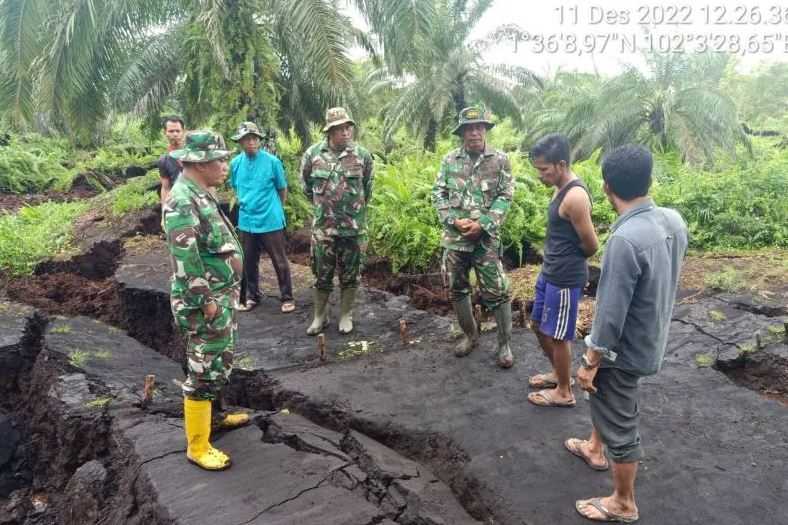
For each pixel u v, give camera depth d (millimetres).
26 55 7914
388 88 20328
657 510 2859
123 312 6418
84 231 8703
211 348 3145
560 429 3594
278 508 2912
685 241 2533
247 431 3697
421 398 4027
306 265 7832
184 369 5145
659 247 2373
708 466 3193
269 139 8844
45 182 14453
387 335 5172
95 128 10367
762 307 5492
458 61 15930
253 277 5836
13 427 4777
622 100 13203
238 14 8219
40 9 7879
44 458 4422
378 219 8016
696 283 6293
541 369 4395
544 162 3361
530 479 3139
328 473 3225
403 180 8906
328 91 8914
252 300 5898
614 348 2490
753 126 20078
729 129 12117
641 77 13195
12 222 8562
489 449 3414
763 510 2846
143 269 6988
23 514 4207
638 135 13500
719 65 14758
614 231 2439
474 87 17031
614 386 2572
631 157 2391
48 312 6539
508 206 4152
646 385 4109
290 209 9008
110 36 8953
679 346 4719
